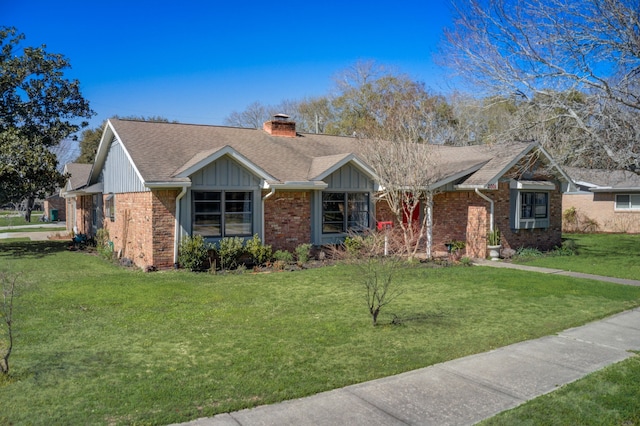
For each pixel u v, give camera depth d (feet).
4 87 77.36
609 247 68.90
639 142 46.91
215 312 29.96
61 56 82.84
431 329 26.35
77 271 46.34
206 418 15.80
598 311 30.71
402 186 51.01
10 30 77.97
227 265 47.26
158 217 45.85
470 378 19.40
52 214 150.92
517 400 17.33
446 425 15.39
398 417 15.96
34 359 21.18
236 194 49.75
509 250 56.90
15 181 66.44
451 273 44.98
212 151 49.01
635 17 45.52
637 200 92.17
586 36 47.37
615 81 48.96
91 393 17.62
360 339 24.49
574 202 100.32
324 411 16.38
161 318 28.45
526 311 30.66
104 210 65.82
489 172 57.31
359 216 57.57
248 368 20.33
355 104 142.61
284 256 49.44
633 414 16.03
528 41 50.65
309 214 54.13
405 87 127.54
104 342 23.81
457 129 112.16
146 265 46.34
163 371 19.94
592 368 20.56
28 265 50.67
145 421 15.46
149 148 51.03
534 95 52.70
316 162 58.03
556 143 57.00
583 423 15.51
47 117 83.61
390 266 32.86
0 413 15.94
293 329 26.25
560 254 60.80
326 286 38.58
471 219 56.80
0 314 28.22
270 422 15.55
